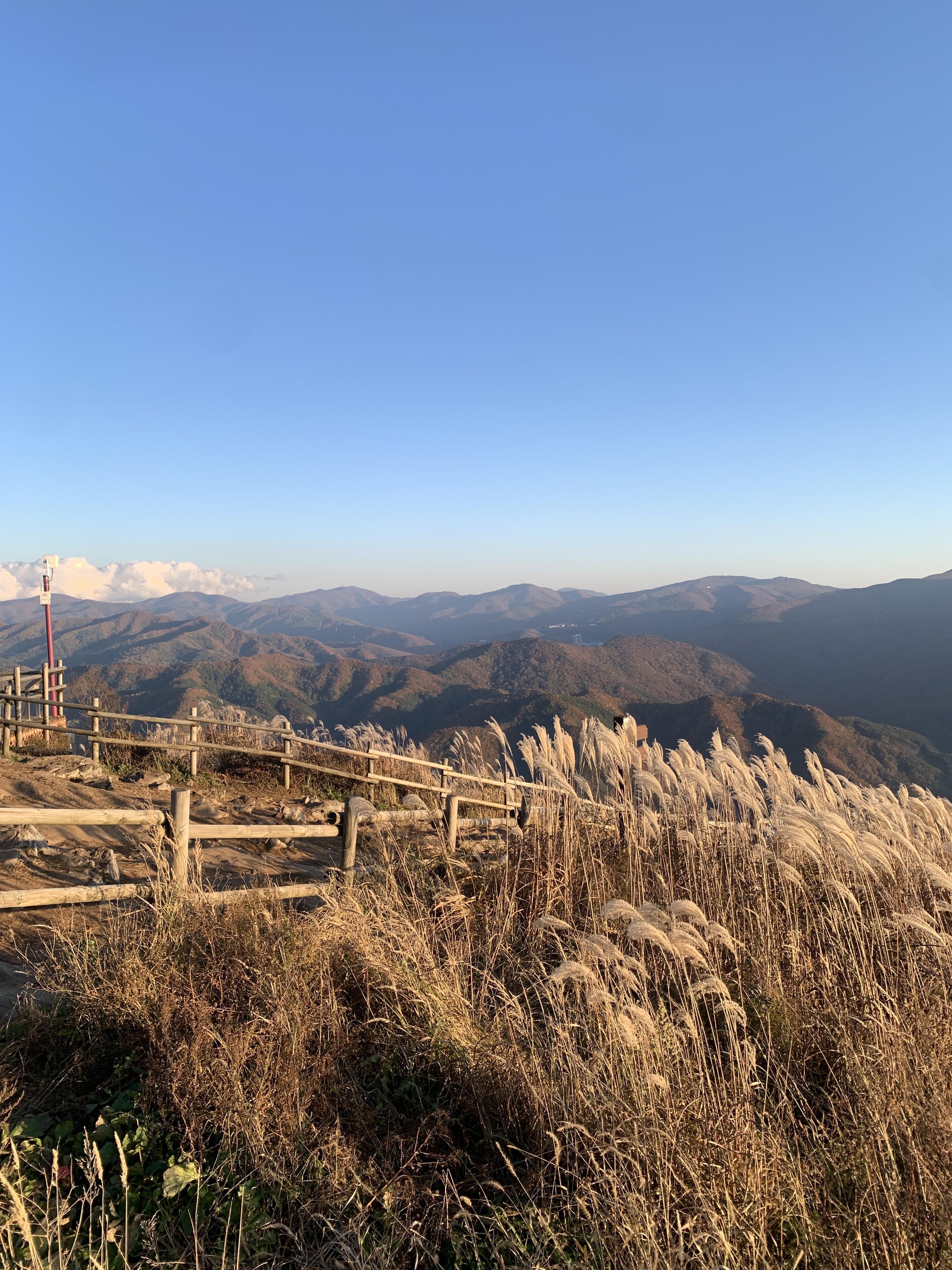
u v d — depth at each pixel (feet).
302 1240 9.27
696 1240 8.74
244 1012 13.16
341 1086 12.17
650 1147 9.99
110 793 28.76
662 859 22.24
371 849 26.63
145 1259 8.54
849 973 15.55
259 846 25.82
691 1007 13.64
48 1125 10.89
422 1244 9.35
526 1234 9.57
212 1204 9.62
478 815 38.81
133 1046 12.54
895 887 19.39
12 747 36.55
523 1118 11.70
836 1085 12.25
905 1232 9.11
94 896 16.52
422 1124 11.48
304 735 50.16
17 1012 13.28
